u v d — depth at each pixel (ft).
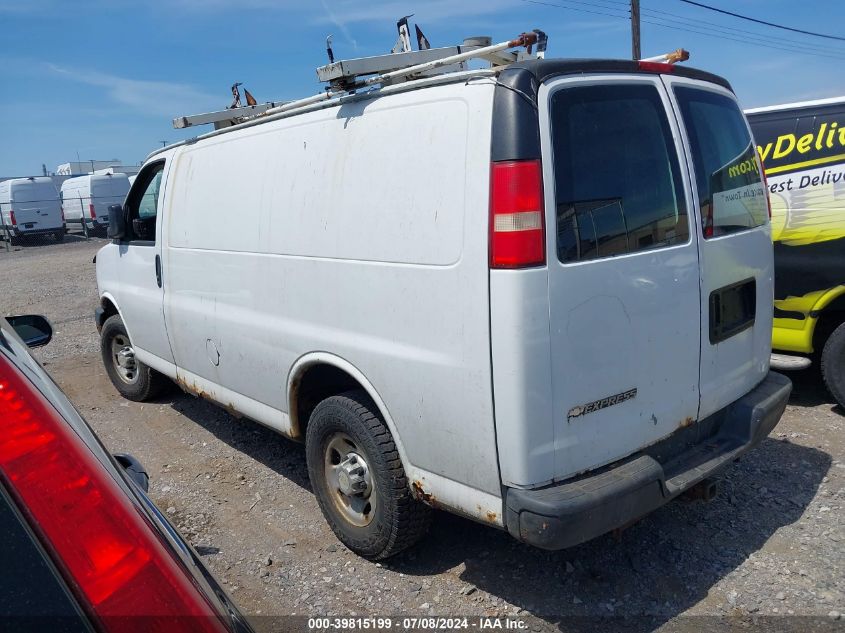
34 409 4.28
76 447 4.34
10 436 4.11
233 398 14.42
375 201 10.21
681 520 12.49
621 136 9.61
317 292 11.41
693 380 10.55
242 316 13.42
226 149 13.94
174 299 15.92
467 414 9.11
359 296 10.56
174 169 15.78
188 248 15.08
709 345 10.80
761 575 10.78
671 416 10.23
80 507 4.14
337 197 10.91
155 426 18.47
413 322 9.70
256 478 15.11
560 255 8.68
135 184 17.79
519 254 8.39
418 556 11.73
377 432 10.74
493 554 11.69
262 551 12.21
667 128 10.32
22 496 4.01
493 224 8.55
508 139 8.49
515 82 8.56
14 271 60.39
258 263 12.78
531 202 8.42
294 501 13.99
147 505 5.18
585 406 9.02
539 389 8.55
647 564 11.21
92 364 25.35
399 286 9.84
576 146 9.01
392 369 10.10
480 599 10.55
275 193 12.32
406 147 9.79
